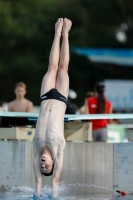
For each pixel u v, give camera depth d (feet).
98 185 132.26
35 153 116.06
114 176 132.16
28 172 128.77
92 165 132.46
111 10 377.50
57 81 121.60
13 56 374.63
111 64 378.12
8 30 363.97
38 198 115.14
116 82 224.53
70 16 372.58
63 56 123.54
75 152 131.75
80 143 132.16
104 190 132.26
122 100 223.92
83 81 382.63
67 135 136.77
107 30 379.76
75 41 370.94
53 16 372.58
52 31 372.58
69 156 131.34
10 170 129.59
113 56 261.65
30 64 364.79
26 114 130.72
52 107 117.50
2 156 130.41
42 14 372.38
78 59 375.66
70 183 131.13
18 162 129.08
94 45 374.63
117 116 129.70
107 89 224.74
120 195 128.06
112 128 171.63
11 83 368.89
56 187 115.34
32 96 365.61
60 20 126.21
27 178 128.67
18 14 372.38
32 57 369.09
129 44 379.96
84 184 131.85
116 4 374.84
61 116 117.50
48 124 115.75
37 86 364.58
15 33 364.58
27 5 375.45
